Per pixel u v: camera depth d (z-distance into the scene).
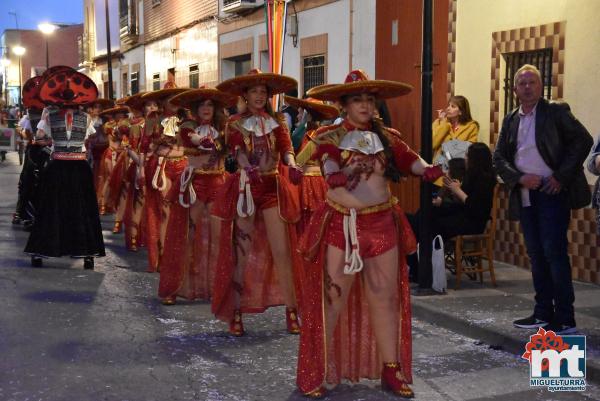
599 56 8.27
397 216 5.25
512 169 6.39
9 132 29.91
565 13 8.67
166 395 5.21
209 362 5.94
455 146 9.05
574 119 6.22
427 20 7.63
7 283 8.63
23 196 12.77
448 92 10.56
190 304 7.85
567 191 6.27
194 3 20.80
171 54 23.19
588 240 8.41
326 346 5.20
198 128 7.59
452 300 7.53
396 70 11.62
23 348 6.20
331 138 5.12
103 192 14.84
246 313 7.12
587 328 6.50
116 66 31.06
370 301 5.22
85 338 6.52
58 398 5.13
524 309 7.16
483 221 8.18
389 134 5.19
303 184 7.39
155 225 9.35
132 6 27.05
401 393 5.21
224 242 6.66
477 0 9.98
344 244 5.12
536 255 6.45
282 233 6.69
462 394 5.29
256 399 5.17
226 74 18.91
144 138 9.27
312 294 5.19
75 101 9.45
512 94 9.59
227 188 6.68
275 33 11.90
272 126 6.62
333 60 13.36
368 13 12.29
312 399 5.18
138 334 6.68
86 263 9.60
